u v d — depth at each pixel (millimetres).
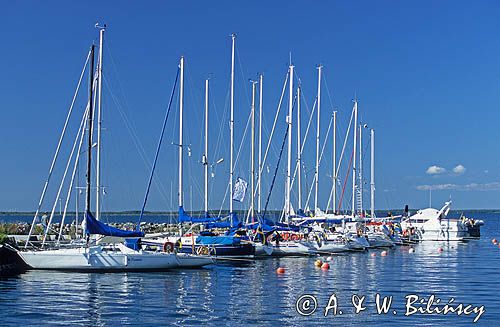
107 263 37000
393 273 41031
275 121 60500
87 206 38250
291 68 61469
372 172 85938
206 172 53938
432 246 72562
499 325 23625
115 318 24516
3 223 54656
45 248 39469
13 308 26266
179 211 48438
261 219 52500
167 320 24188
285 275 38688
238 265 43844
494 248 69062
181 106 50531
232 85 56188
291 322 23969
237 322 23906
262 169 58719
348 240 58688
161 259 38312
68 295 29438
